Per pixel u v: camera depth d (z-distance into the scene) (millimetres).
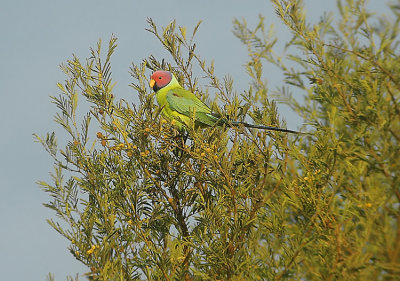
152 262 7863
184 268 7879
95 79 8625
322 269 5867
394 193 5512
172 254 7703
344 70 6391
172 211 8797
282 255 6664
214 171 7898
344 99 6371
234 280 7242
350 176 6340
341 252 6043
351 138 5961
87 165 8539
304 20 6777
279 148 8242
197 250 7734
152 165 8727
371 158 5957
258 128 8375
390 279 5219
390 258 5180
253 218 7773
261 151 7945
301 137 7285
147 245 8227
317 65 6664
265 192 7480
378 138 5738
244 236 7770
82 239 7852
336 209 6379
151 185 8625
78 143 8656
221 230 7836
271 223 7273
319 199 6930
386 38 5863
